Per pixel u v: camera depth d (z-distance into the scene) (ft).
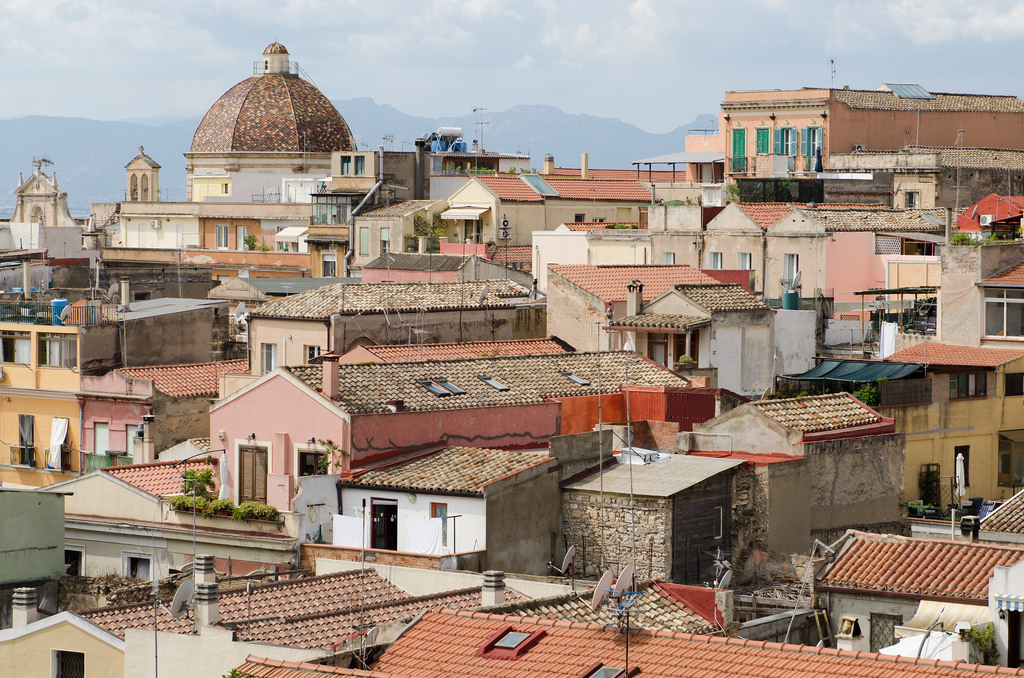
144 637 140.77
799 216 325.42
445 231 448.65
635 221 464.24
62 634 148.66
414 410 201.87
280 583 160.76
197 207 516.73
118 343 279.28
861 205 352.28
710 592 146.10
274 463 200.64
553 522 188.75
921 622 144.36
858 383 229.04
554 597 140.36
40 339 278.46
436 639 129.39
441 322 277.64
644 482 185.26
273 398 201.57
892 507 201.98
